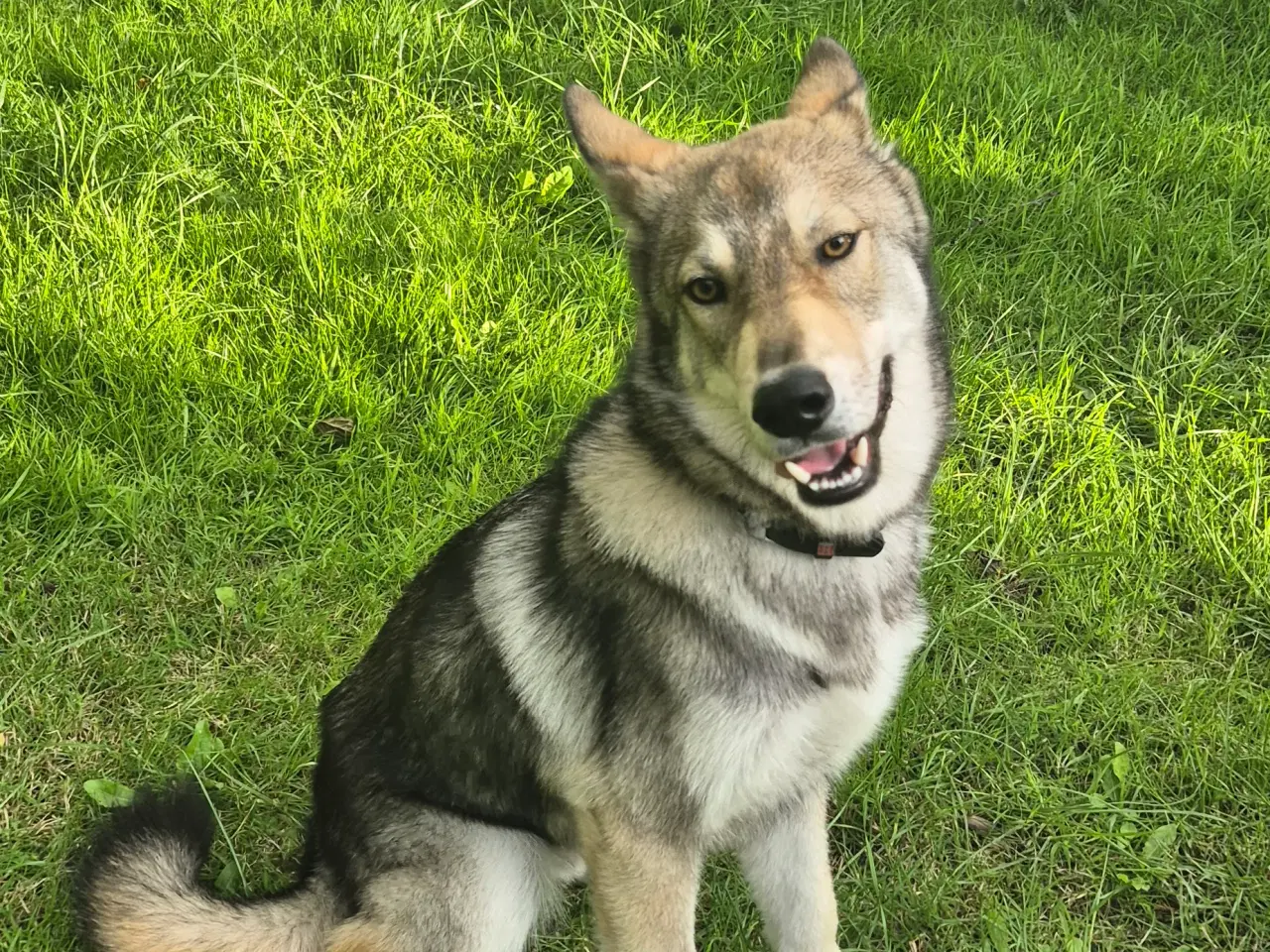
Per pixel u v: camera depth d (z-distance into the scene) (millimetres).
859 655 1098
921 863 1260
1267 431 1541
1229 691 1344
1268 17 2238
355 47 1941
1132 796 1290
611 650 1081
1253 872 1244
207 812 1180
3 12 1942
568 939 1231
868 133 1126
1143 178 1870
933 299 1104
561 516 1114
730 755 1062
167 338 1517
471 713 1131
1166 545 1448
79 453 1423
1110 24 2275
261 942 1144
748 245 1036
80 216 1622
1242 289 1657
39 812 1265
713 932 1227
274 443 1489
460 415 1497
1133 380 1590
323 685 1350
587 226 1759
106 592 1381
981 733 1323
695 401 1058
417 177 1754
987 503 1475
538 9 2119
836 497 1038
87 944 1145
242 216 1659
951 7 2234
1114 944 1216
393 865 1142
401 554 1413
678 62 2012
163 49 1892
